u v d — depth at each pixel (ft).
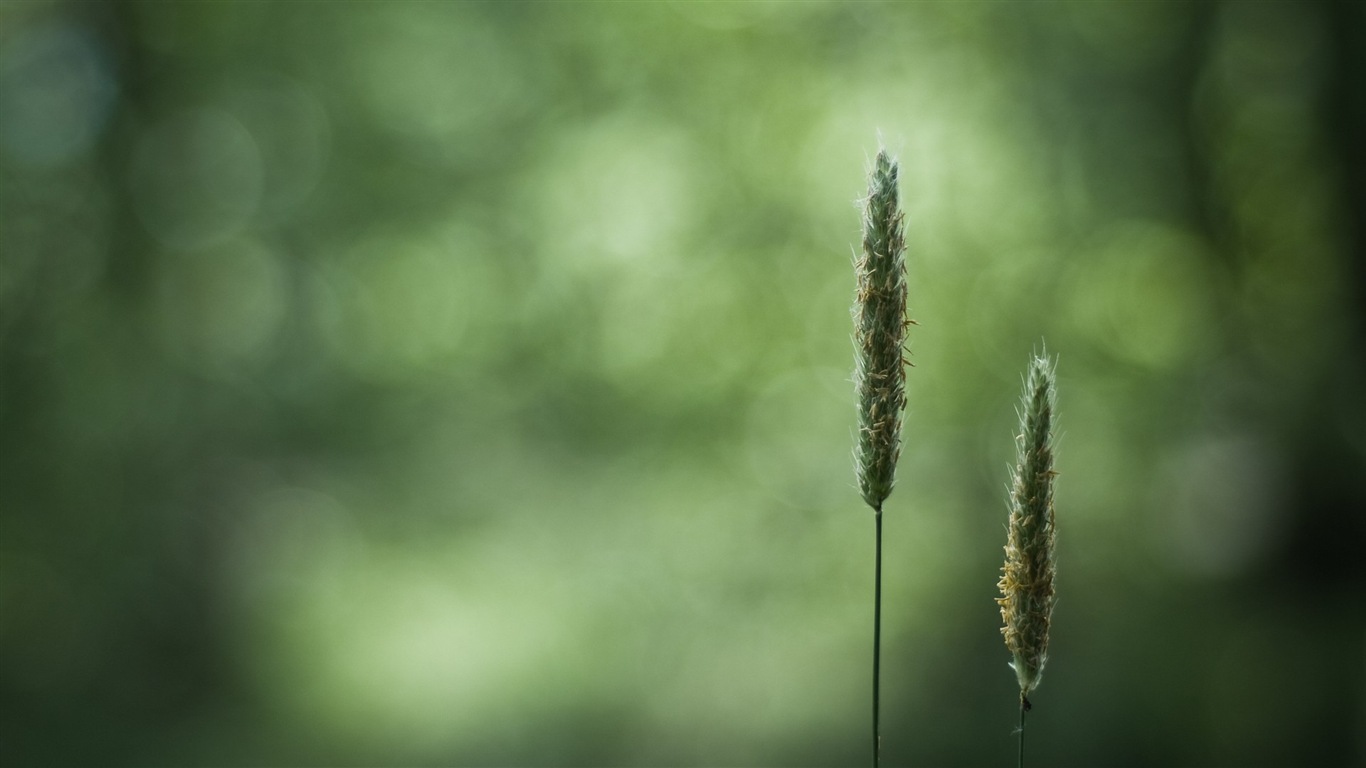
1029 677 6.93
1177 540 47.52
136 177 43.78
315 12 45.01
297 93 45.52
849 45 44.19
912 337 44.09
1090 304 43.88
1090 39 43.55
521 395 47.09
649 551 49.06
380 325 47.29
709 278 44.80
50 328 41.81
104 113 43.75
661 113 44.96
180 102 44.50
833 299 44.21
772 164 44.04
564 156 45.47
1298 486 43.57
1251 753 29.30
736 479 46.75
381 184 45.27
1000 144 43.27
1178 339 44.50
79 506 42.34
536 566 51.49
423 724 40.32
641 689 41.98
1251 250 44.24
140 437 43.37
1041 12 43.32
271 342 46.60
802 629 45.47
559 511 51.01
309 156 46.24
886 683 39.58
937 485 46.32
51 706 39.60
